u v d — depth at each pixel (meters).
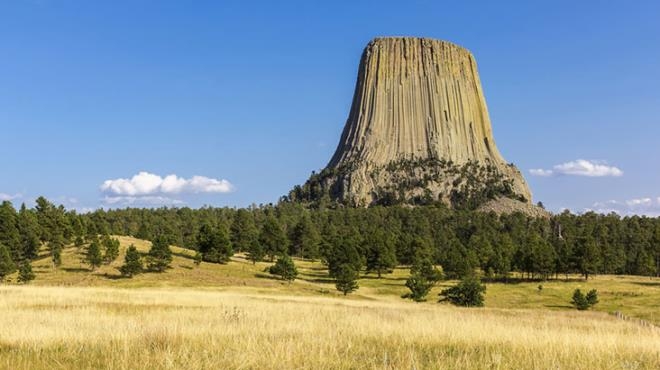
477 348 17.33
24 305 34.25
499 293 112.69
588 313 55.44
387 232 180.88
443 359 14.86
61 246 113.12
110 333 17.92
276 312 30.73
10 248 105.38
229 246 123.19
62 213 141.88
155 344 15.98
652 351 17.66
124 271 99.94
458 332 20.14
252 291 88.88
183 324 20.66
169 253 106.69
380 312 35.41
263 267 125.88
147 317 25.27
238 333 18.59
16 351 15.28
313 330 20.20
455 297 76.62
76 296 43.50
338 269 109.62
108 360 13.70
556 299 105.12
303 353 14.72
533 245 149.50
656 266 153.38
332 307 42.16
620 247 184.62
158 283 94.56
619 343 18.84
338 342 17.27
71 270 103.69
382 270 137.38
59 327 19.48
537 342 18.16
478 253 151.12
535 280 136.25
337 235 176.12
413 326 22.02
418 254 149.00
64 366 13.33
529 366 14.20
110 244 108.31
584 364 14.66
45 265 107.50
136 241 137.25
